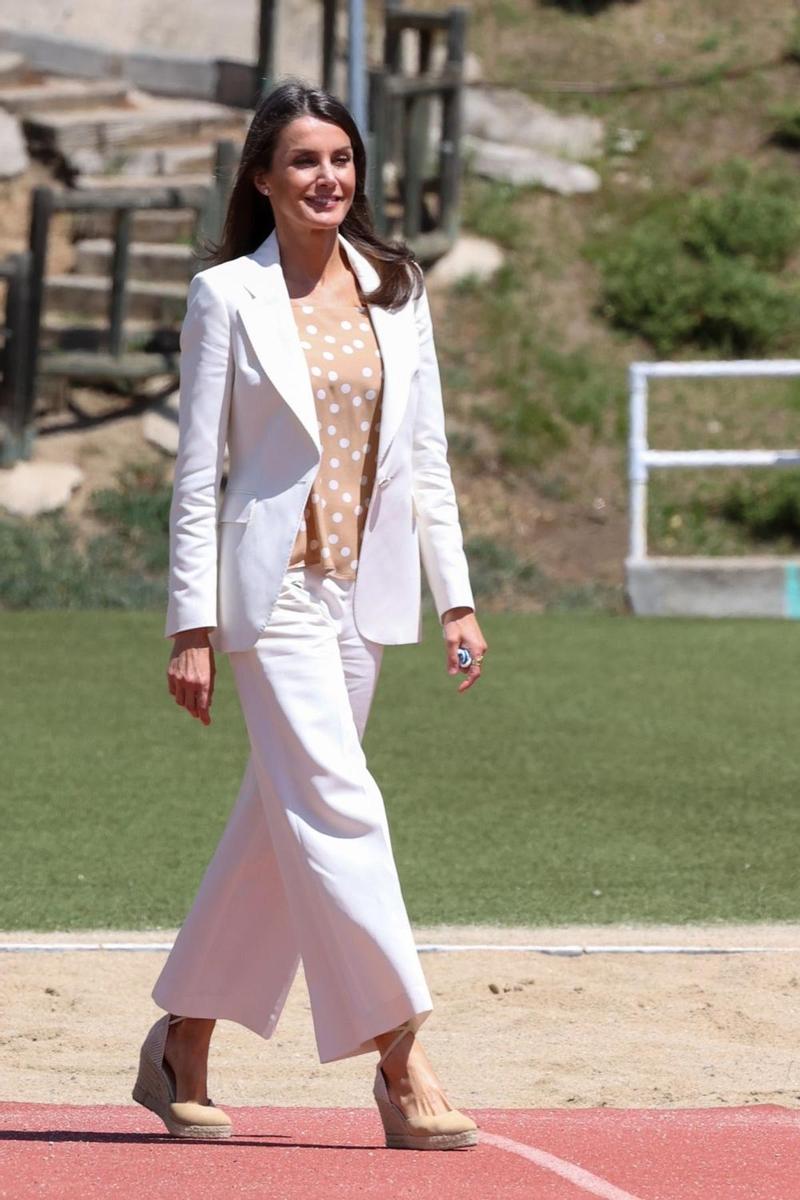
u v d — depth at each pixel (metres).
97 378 64.19
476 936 25.47
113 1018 21.73
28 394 62.03
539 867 29.48
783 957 24.42
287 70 82.38
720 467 67.44
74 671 46.53
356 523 15.90
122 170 74.75
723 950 24.73
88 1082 19.33
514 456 67.25
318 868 15.21
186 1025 16.17
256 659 15.58
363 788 15.42
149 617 54.50
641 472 57.31
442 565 16.33
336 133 16.09
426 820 32.62
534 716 41.88
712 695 44.16
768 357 72.62
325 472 15.78
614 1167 14.52
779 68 86.81
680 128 82.81
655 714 42.03
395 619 16.02
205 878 16.17
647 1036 21.12
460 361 70.75
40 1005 22.16
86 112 76.69
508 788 35.12
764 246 76.12
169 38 85.06
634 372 57.38
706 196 78.38
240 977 16.08
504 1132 15.98
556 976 23.55
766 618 55.88
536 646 50.84
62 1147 15.34
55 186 73.69
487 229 75.62
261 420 15.70
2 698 43.16
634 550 57.38
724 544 64.50
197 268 68.38
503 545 63.50
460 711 42.41
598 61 86.56
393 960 15.13
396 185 75.50
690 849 30.73
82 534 60.53
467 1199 13.50
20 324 61.38
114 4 84.88
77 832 31.38
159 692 44.16
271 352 15.62
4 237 71.94
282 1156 14.95
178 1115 15.96
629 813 33.25
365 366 15.93
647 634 52.81
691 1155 14.91
